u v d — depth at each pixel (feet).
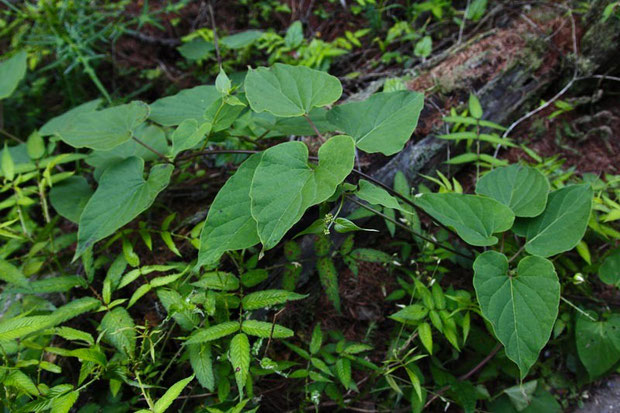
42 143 2.15
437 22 2.77
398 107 1.58
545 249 1.57
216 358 1.68
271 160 1.38
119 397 1.70
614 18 2.15
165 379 1.76
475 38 2.42
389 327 1.97
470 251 1.96
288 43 2.71
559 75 2.36
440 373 1.78
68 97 2.94
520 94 2.31
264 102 1.52
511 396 1.78
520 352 1.43
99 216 1.66
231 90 1.58
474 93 2.24
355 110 1.63
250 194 1.33
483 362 1.77
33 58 2.74
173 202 2.19
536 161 2.22
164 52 3.18
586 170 2.19
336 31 3.04
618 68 2.25
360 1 2.73
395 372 1.82
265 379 1.83
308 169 1.40
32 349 1.62
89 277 1.73
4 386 1.44
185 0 3.03
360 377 1.87
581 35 2.31
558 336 1.88
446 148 2.14
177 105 1.91
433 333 1.84
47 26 2.69
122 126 1.80
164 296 1.63
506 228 1.57
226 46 2.81
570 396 1.83
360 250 1.85
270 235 1.30
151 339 1.66
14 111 2.83
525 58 2.31
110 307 1.63
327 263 1.81
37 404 1.41
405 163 2.06
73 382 1.73
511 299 1.48
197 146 2.07
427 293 1.74
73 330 1.54
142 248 1.97
